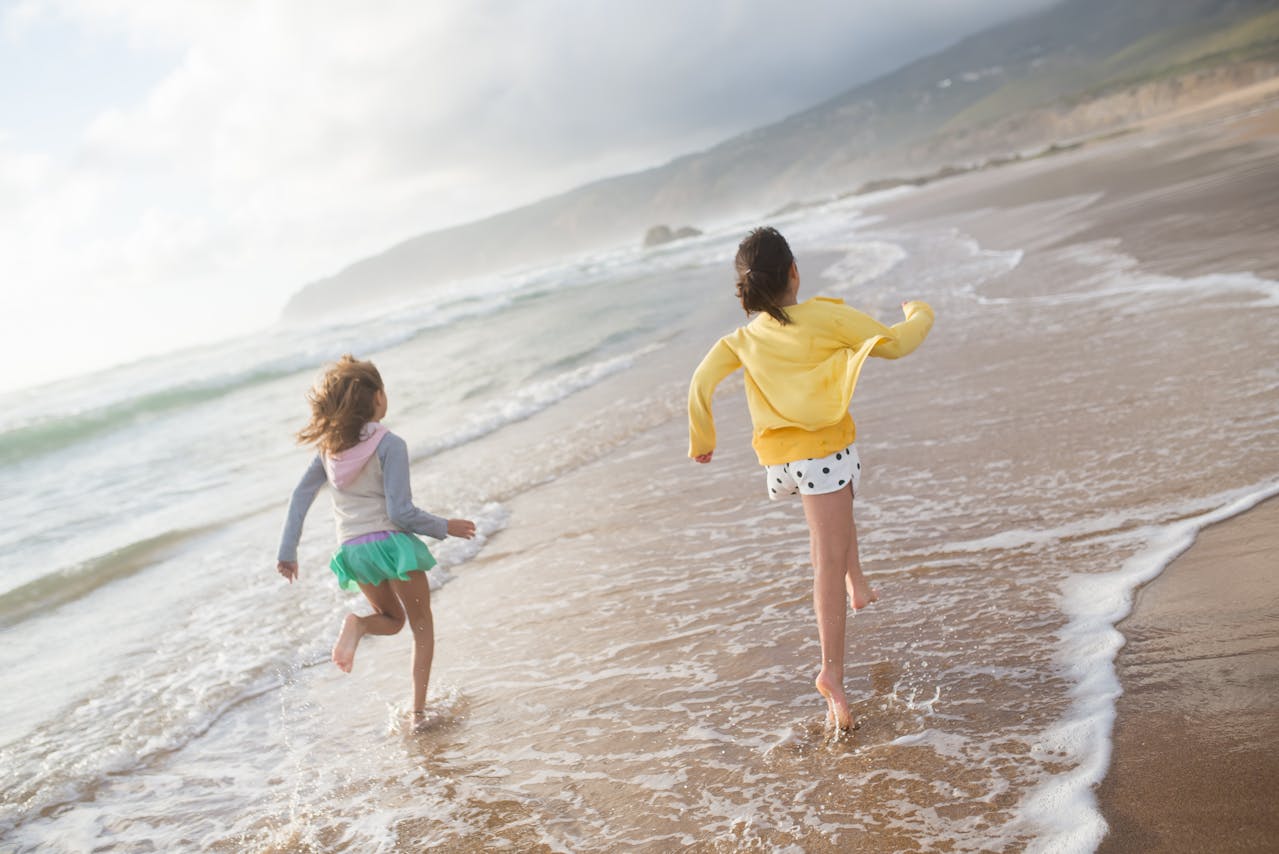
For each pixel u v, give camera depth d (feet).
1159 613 9.86
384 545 11.32
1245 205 36.09
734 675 10.91
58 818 10.57
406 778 10.17
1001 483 15.07
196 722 12.59
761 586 13.44
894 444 18.62
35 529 25.30
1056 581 11.28
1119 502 13.17
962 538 13.24
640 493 19.70
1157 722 7.93
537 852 8.27
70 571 20.38
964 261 45.75
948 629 10.68
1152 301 25.44
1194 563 10.82
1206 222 35.27
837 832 7.52
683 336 42.63
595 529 17.92
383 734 11.39
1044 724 8.36
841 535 9.42
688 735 9.77
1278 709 7.64
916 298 36.78
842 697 9.09
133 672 14.55
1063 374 20.70
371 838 9.07
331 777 10.54
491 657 13.08
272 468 29.84
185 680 13.98
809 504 9.46
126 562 20.89
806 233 104.73
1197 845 6.33
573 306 70.85
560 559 16.63
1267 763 7.01
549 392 34.01
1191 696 8.19
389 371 49.29
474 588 16.14
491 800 9.34
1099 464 14.80
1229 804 6.67
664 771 9.16
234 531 22.48
